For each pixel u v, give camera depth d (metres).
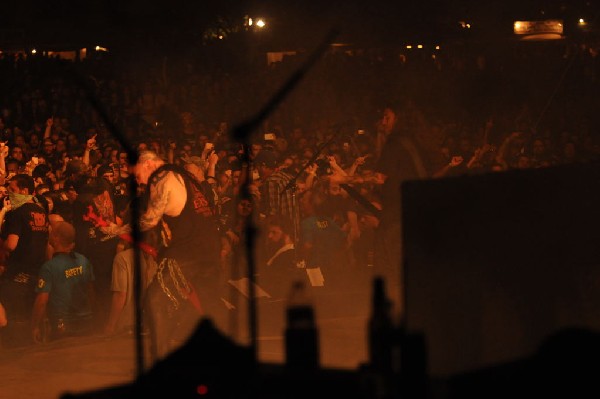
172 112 21.98
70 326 8.95
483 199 3.02
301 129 20.28
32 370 6.70
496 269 3.05
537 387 2.70
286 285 10.64
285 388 2.73
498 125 21.78
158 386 2.87
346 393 2.66
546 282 3.20
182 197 6.54
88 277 9.12
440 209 2.92
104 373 6.52
